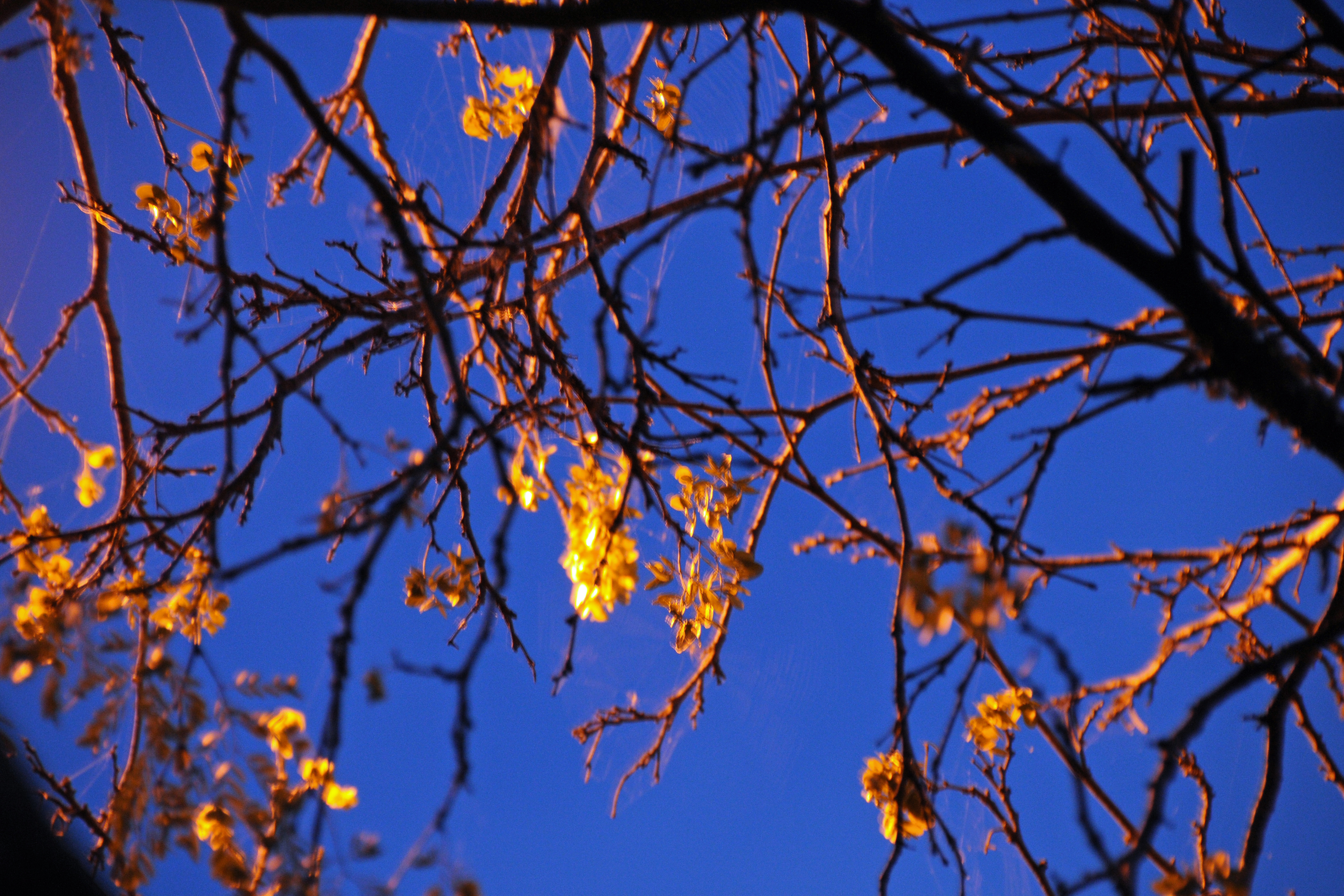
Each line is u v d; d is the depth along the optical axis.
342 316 2.83
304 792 2.68
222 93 2.60
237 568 2.49
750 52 2.69
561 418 2.82
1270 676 2.66
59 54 2.83
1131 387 2.65
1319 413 2.64
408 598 2.79
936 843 2.72
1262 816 2.65
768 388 2.79
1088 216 2.63
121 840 2.70
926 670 2.73
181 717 2.72
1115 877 2.56
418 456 2.76
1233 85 2.72
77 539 2.78
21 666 2.73
